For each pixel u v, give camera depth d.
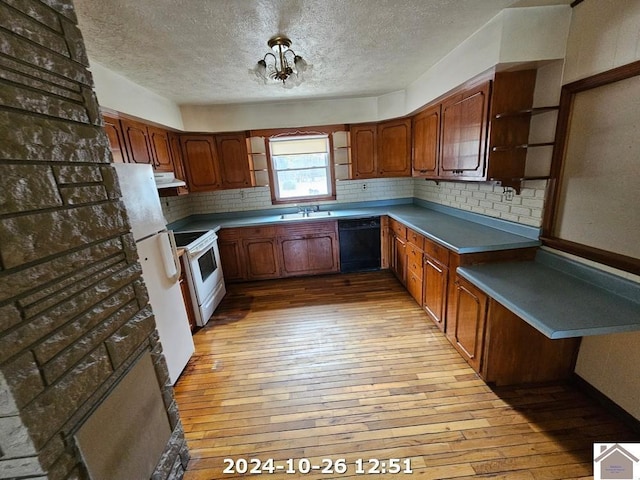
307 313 3.05
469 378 1.99
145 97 2.60
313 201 4.26
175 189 3.16
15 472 0.70
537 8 1.65
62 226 0.81
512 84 1.93
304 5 1.45
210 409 1.87
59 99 0.84
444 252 2.31
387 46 2.03
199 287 2.84
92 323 0.88
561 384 1.89
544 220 1.99
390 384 1.99
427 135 3.01
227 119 3.53
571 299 1.50
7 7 0.69
